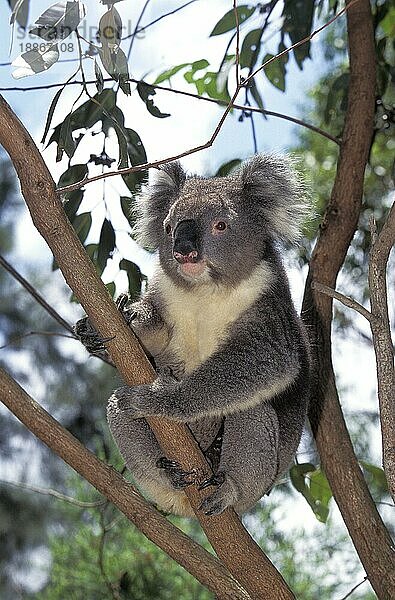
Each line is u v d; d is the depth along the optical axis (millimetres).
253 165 5535
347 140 6309
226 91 6871
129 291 6148
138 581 9719
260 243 5375
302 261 6988
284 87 7086
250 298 5242
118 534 10109
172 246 5266
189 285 5336
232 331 5188
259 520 10539
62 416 15781
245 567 4625
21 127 4105
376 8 7883
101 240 6016
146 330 5434
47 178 4145
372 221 3961
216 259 5172
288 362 5094
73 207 5867
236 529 4645
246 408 4980
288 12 6859
